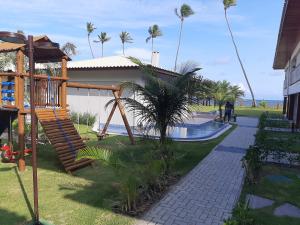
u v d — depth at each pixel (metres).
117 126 19.81
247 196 6.90
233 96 25.66
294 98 25.48
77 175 8.33
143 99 9.51
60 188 7.18
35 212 5.19
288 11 13.10
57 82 10.56
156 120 9.48
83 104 21.41
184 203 6.39
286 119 27.38
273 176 8.62
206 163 9.95
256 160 8.28
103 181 7.78
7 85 9.64
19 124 8.80
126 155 10.00
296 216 5.88
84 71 20.95
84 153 6.22
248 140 15.14
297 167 9.78
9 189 7.03
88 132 16.94
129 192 5.87
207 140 14.90
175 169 8.99
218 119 25.28
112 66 18.92
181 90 9.16
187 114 9.86
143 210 5.92
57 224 5.28
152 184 6.90
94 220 5.46
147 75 9.55
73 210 5.89
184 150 11.77
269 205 6.41
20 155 8.62
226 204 6.40
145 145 10.16
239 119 28.00
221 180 8.08
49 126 9.12
